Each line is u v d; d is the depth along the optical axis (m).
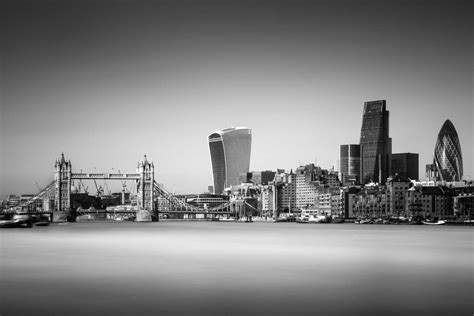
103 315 88.06
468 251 190.50
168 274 129.62
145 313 89.38
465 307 93.44
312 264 149.75
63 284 114.94
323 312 90.00
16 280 119.88
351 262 154.88
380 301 98.25
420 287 111.75
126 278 122.81
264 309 92.06
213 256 172.00
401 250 195.25
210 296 102.25
